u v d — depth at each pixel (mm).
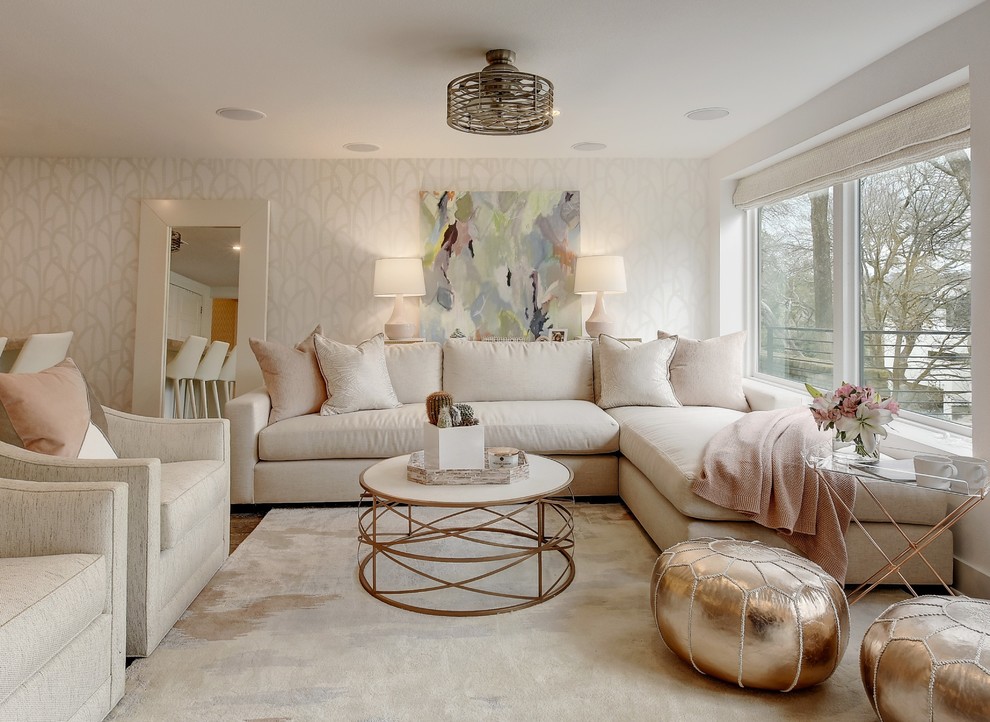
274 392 3760
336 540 3039
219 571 2652
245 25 2688
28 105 3652
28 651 1267
